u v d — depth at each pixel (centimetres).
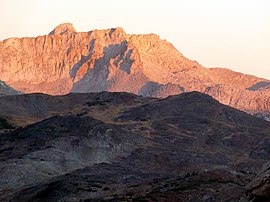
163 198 8088
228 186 8375
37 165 13538
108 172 13650
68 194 10162
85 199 9519
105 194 9862
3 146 16475
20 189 11500
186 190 8369
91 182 11325
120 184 11338
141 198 8388
